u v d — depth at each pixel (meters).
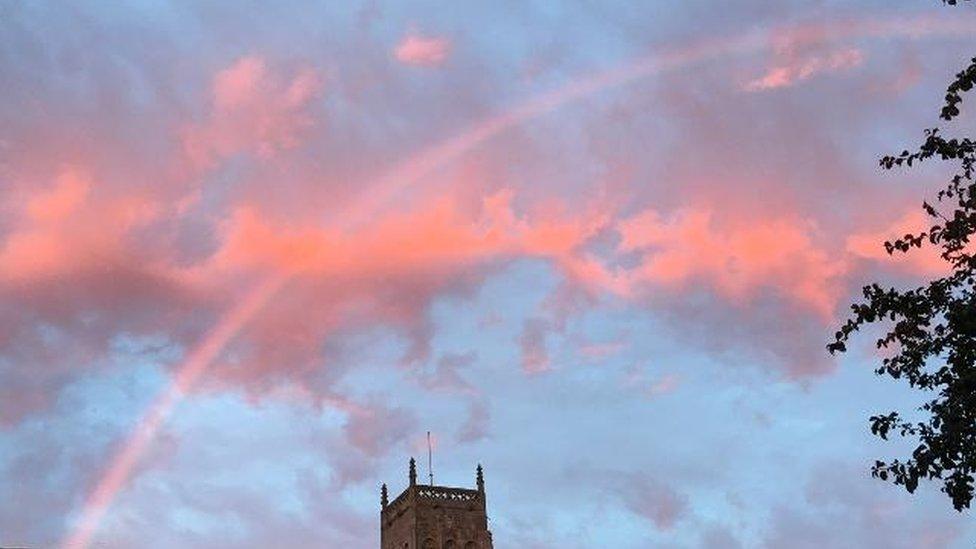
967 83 39.41
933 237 40.28
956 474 39.59
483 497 165.75
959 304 39.59
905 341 40.72
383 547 168.25
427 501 162.75
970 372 39.12
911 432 40.19
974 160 40.03
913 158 40.47
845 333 41.41
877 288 41.00
